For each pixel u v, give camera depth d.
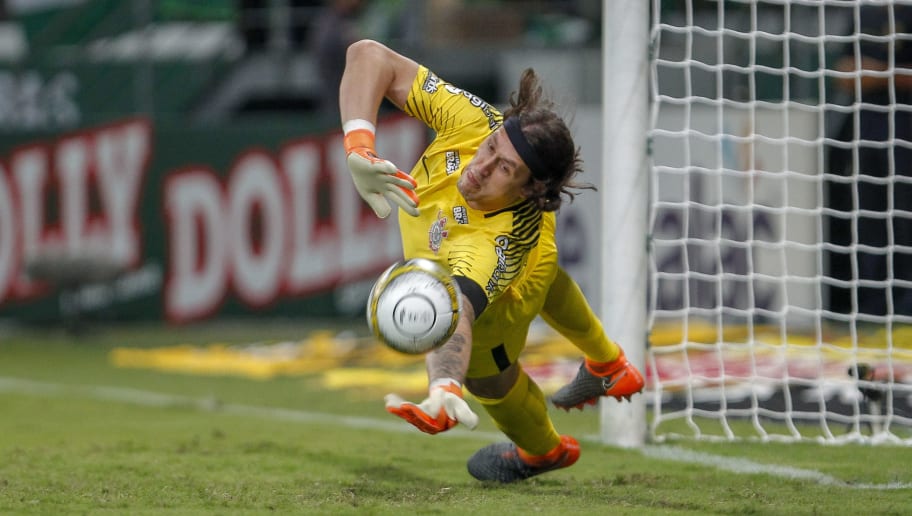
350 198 40.06
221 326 40.53
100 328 40.62
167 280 40.53
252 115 50.78
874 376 21.53
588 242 38.12
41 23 50.59
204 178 40.34
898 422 21.66
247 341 37.84
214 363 33.31
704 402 24.45
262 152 40.22
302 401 26.55
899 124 31.28
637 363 19.27
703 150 36.56
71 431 21.58
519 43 48.09
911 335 30.75
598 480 15.87
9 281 40.81
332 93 44.00
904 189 31.88
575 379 15.85
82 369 32.88
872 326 34.25
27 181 40.66
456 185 12.97
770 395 24.91
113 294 40.59
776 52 38.97
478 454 15.98
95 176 40.56
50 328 40.62
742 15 40.38
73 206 40.59
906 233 32.19
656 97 20.06
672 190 36.66
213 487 14.91
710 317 36.78
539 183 12.33
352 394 27.47
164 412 24.95
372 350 34.62
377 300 11.51
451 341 11.91
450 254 12.62
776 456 18.33
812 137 35.97
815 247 22.27
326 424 22.83
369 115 13.20
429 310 11.32
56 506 13.37
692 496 14.38
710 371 27.78
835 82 34.09
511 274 12.65
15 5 50.78
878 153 31.78
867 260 32.94
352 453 18.52
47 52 48.84
